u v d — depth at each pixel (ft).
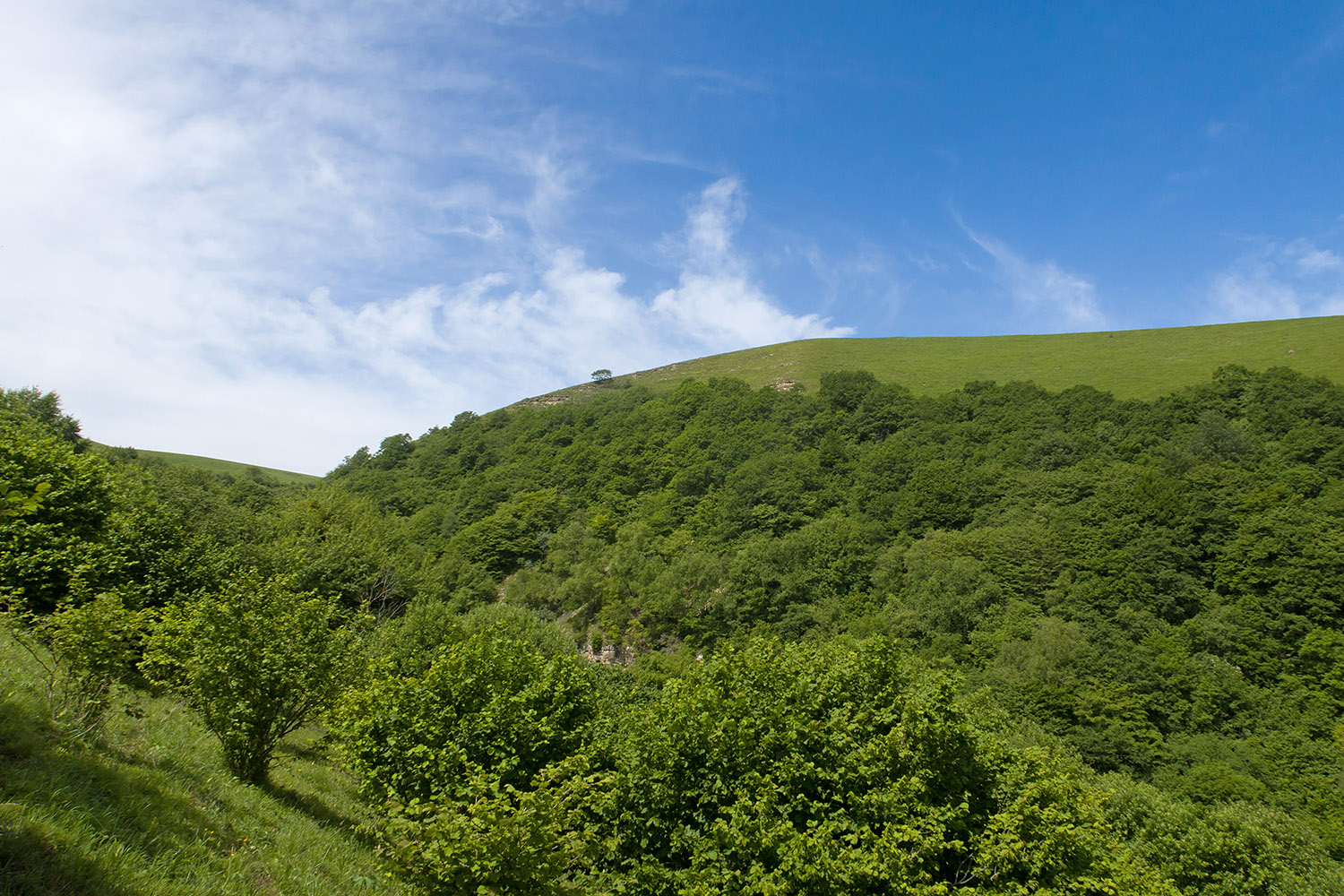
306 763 49.26
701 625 198.08
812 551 212.23
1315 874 78.38
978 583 173.88
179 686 36.60
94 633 29.43
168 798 26.91
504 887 24.81
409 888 28.71
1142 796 89.76
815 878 32.78
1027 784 42.86
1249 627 142.41
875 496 241.55
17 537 51.85
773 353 470.80
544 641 121.29
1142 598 156.87
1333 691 125.18
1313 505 166.20
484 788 27.84
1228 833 80.84
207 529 100.89
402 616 135.33
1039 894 36.32
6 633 38.86
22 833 18.95
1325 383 233.14
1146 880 45.39
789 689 45.93
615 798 40.63
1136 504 182.91
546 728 41.29
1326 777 106.73
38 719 27.35
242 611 37.35
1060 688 129.70
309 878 26.73
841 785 39.42
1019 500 214.28
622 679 140.87
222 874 23.41
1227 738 120.06
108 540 64.54
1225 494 180.34
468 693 41.70
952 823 39.45
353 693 39.86
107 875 19.40
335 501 155.22
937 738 39.81
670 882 37.58
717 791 39.55
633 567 222.28
